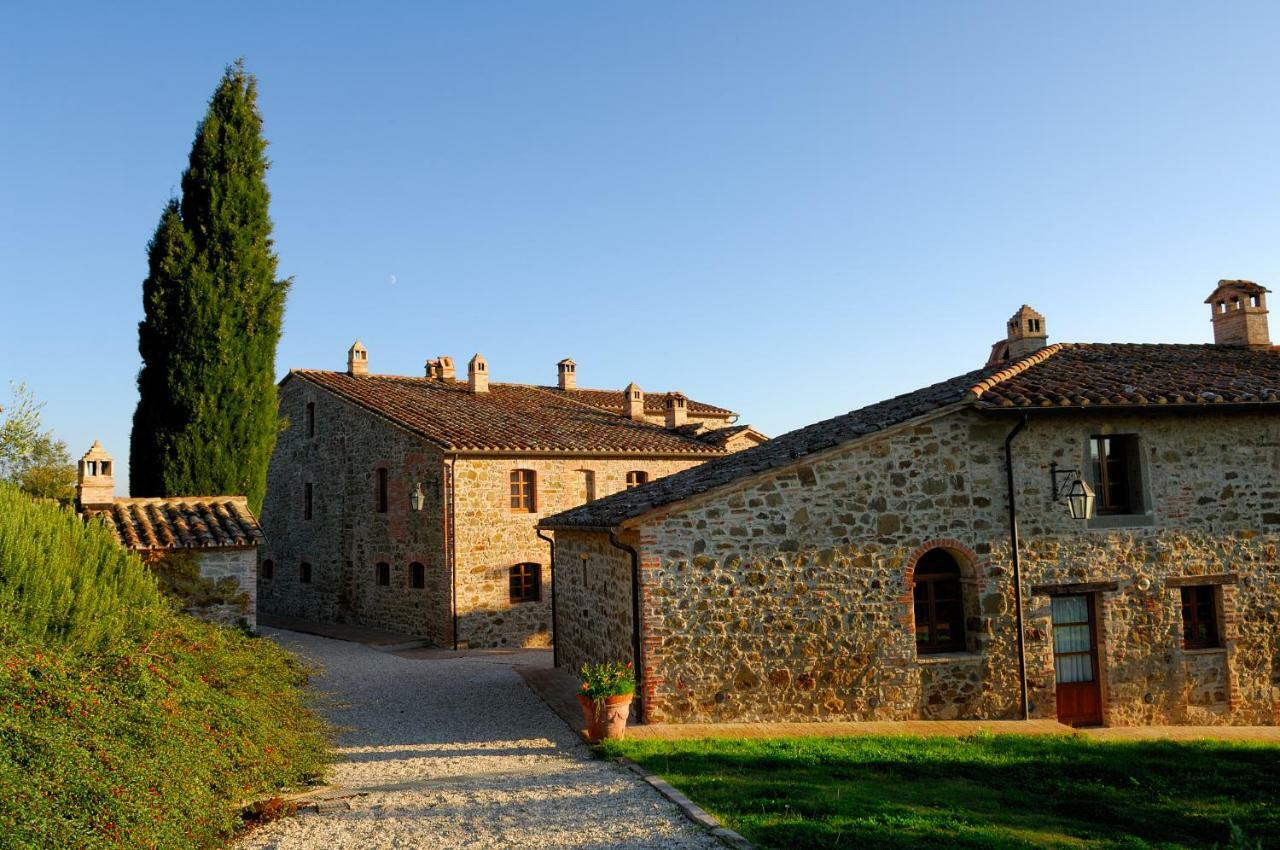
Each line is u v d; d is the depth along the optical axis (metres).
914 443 12.38
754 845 7.02
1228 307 17.06
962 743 10.77
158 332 20.03
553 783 9.18
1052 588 12.56
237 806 7.98
